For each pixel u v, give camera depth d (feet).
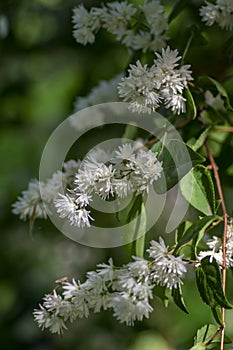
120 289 3.99
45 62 7.09
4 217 7.09
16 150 8.27
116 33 4.43
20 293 7.55
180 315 6.22
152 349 6.68
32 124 8.32
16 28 6.14
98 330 7.11
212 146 4.42
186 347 6.26
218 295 3.89
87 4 5.44
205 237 4.17
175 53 4.01
